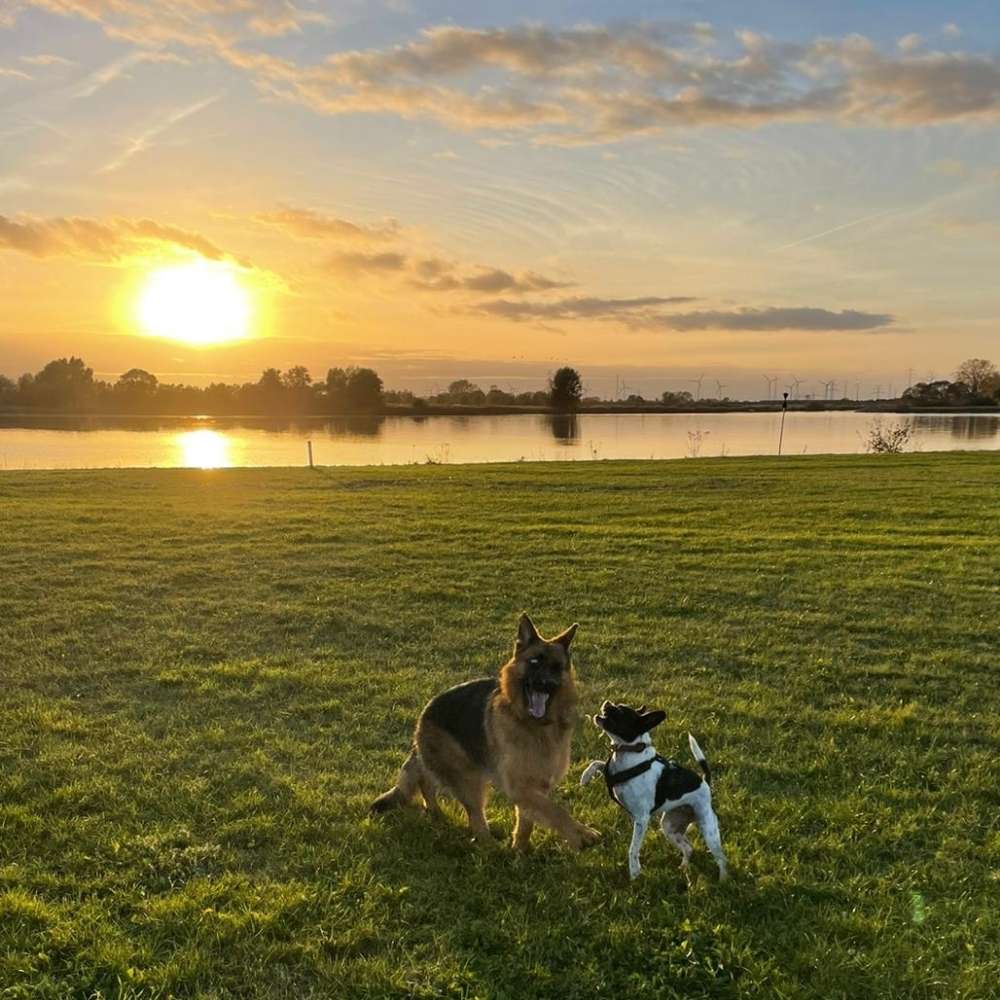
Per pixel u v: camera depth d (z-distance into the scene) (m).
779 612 6.21
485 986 2.54
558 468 18.25
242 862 3.11
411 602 6.56
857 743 4.07
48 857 3.11
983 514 10.93
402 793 3.47
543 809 3.15
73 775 3.69
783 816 3.43
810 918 2.85
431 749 3.43
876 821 3.36
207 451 29.39
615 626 5.91
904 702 4.57
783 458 20.86
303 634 5.71
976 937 2.73
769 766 3.82
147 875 3.02
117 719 4.31
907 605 6.38
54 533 9.43
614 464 19.42
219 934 2.71
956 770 3.76
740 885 2.99
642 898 2.97
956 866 3.09
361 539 9.30
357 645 5.52
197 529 9.85
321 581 7.23
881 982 2.57
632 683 4.85
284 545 8.89
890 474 16.11
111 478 15.76
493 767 3.28
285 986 2.56
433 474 16.77
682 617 6.16
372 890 2.94
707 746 4.05
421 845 3.27
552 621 6.05
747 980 2.58
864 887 2.99
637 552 8.51
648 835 3.33
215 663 5.14
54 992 2.50
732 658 5.24
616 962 2.67
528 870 3.14
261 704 4.53
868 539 9.16
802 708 4.46
